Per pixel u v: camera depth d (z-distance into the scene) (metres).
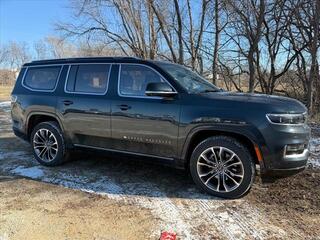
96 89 5.46
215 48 13.78
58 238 3.56
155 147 4.90
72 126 5.68
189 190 4.82
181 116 4.62
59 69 5.98
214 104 4.49
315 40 11.31
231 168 4.48
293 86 13.55
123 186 5.01
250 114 4.27
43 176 5.48
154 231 3.69
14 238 3.56
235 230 3.69
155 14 14.63
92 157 6.49
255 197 4.55
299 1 11.70
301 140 4.32
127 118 5.05
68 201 4.49
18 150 7.19
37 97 6.09
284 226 3.78
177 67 5.45
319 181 5.05
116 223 3.87
